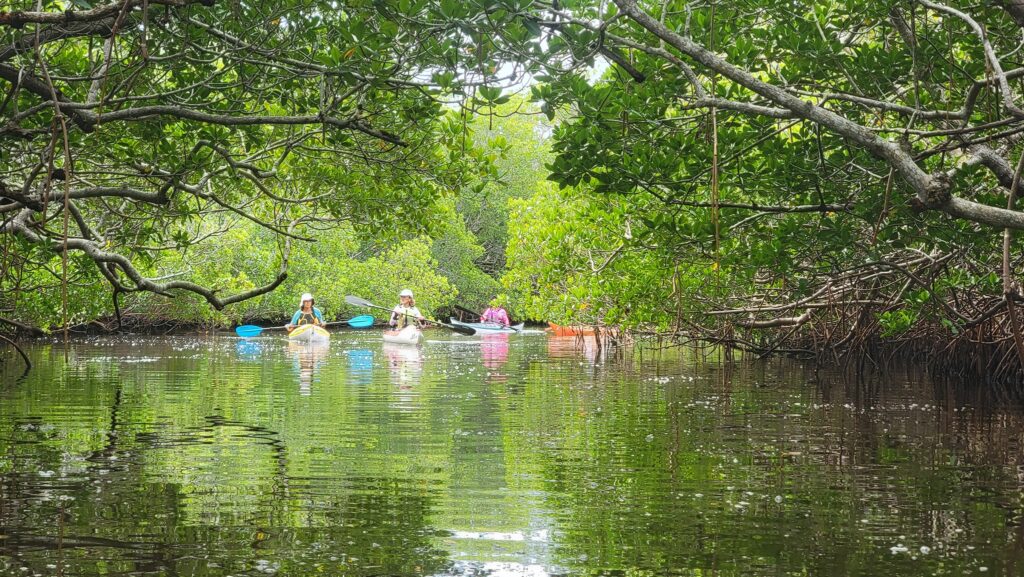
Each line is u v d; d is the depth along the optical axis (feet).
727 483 19.22
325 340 76.84
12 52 17.29
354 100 23.72
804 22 24.61
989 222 15.55
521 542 14.92
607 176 24.88
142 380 40.47
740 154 25.23
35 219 26.58
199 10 21.52
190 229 79.41
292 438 24.66
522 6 16.87
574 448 23.27
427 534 15.31
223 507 16.97
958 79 25.09
